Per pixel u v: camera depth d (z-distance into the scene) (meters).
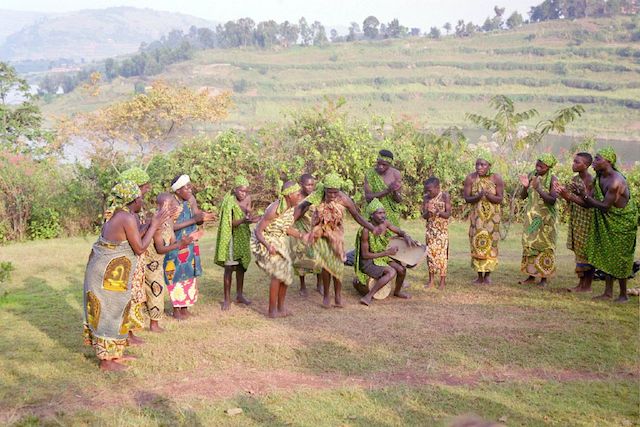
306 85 152.25
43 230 15.62
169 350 6.54
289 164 16.23
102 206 16.17
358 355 6.45
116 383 5.73
